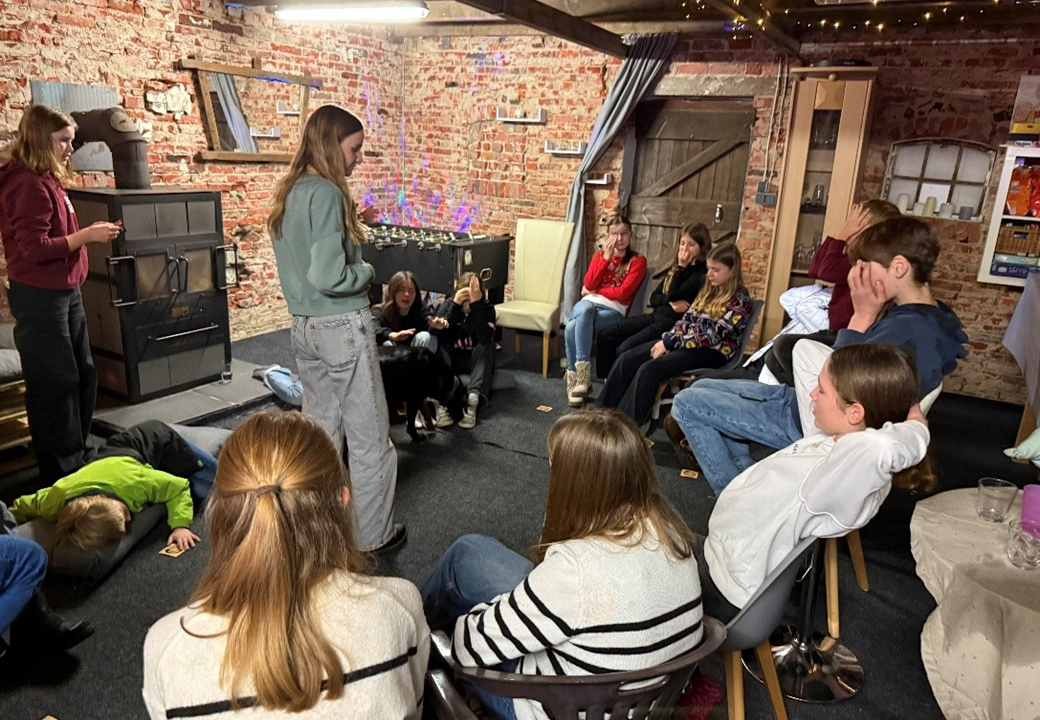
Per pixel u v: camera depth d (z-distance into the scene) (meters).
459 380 3.97
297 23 5.41
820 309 3.31
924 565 1.88
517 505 3.17
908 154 4.89
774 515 1.64
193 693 0.91
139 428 2.85
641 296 4.89
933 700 2.14
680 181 5.69
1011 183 4.57
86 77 4.17
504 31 5.93
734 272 3.86
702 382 2.76
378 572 2.63
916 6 4.25
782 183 4.96
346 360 2.44
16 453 3.39
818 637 2.38
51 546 2.44
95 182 4.28
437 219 6.73
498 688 1.26
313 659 0.91
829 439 1.77
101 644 2.21
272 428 1.02
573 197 5.83
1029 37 4.42
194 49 4.75
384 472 2.61
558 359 5.36
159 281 3.86
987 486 2.02
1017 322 4.13
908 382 1.67
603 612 1.17
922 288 2.18
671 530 1.27
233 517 0.96
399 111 6.59
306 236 2.33
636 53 5.37
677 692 1.36
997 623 1.68
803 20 4.65
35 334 2.93
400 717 0.98
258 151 5.32
